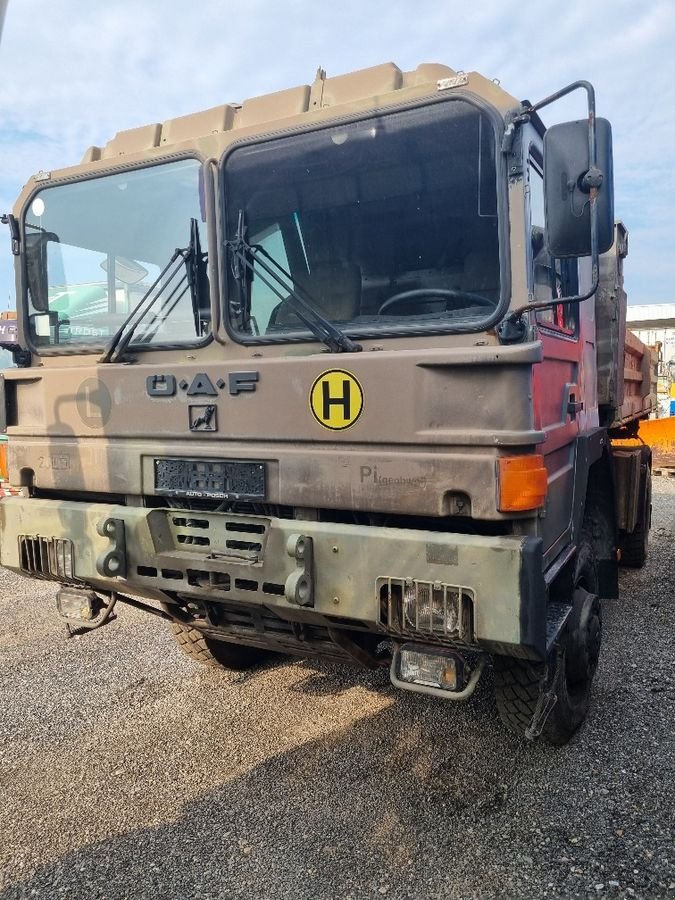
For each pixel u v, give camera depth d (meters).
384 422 2.65
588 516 4.59
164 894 2.46
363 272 2.87
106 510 3.26
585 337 3.81
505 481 2.47
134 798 3.03
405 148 2.76
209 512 3.06
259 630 3.31
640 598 5.66
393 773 3.18
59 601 3.62
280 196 3.00
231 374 2.96
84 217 3.53
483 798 2.97
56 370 3.48
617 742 3.39
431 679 2.59
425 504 2.61
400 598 2.61
